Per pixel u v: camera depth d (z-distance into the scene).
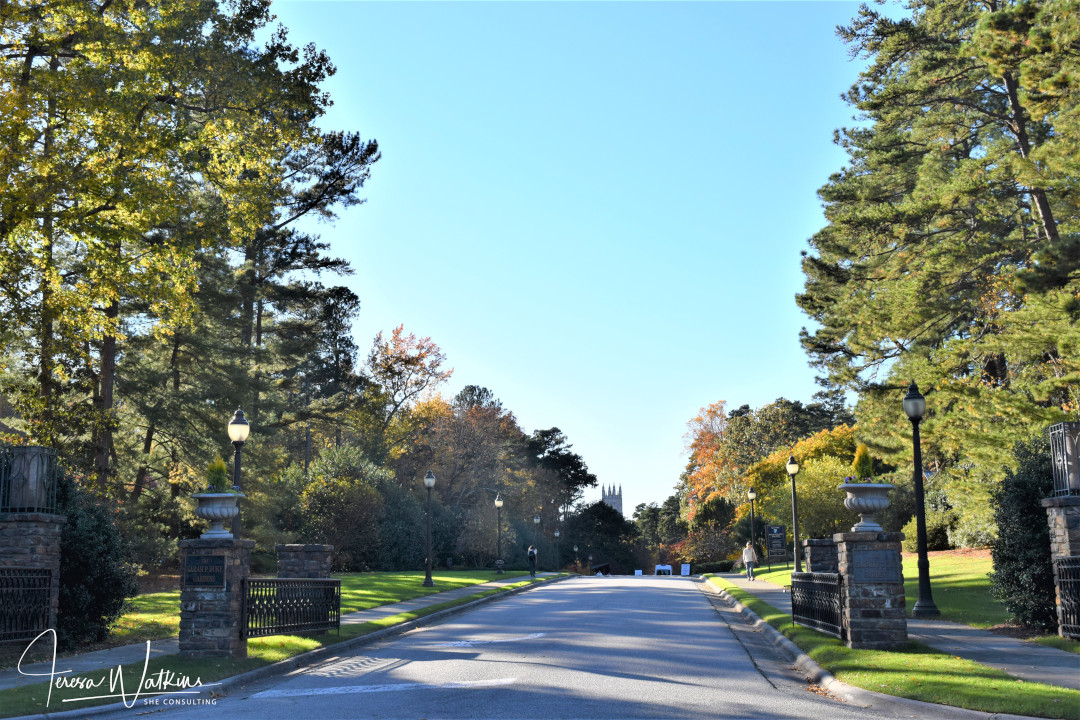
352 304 46.12
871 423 30.33
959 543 35.28
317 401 49.62
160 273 23.22
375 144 42.44
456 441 72.94
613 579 49.75
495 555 64.25
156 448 36.81
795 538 34.56
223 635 13.26
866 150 37.72
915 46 31.69
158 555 31.30
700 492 78.50
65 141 21.75
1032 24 22.06
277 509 39.03
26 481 15.21
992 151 29.27
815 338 37.41
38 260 21.92
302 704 10.27
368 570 50.09
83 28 20.70
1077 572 13.91
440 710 9.55
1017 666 11.38
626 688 10.77
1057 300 21.42
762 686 11.20
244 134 24.30
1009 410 23.20
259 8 23.47
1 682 11.70
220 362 35.66
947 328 31.38
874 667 11.32
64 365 26.08
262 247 41.72
